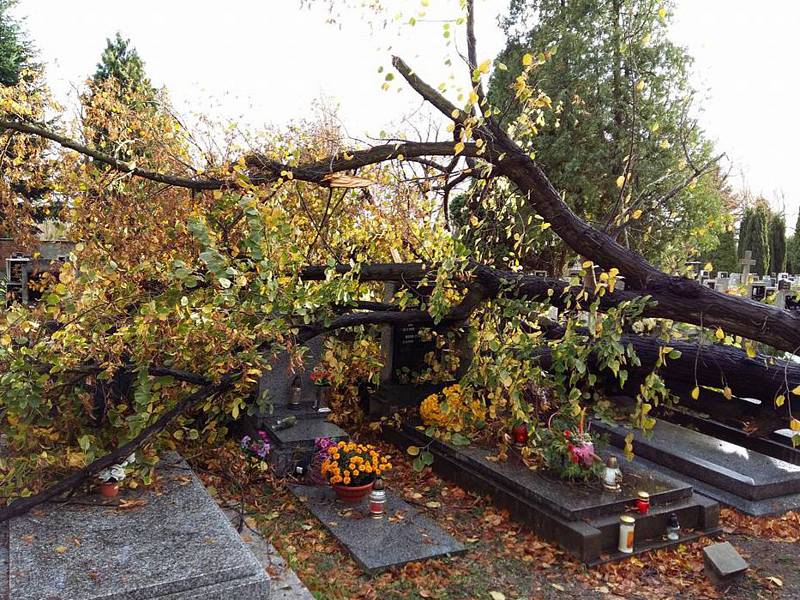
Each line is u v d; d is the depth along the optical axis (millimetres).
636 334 6922
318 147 7816
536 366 6004
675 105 13289
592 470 5324
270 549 4434
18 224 7301
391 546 4680
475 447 6270
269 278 5047
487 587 4316
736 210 21844
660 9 7625
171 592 3102
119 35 23641
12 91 5816
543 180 5750
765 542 5184
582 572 4559
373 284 9242
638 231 9508
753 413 6758
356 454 5500
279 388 6801
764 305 5039
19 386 4176
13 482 4145
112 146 7176
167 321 5086
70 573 3139
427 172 7504
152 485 4430
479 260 7340
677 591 4402
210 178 6164
